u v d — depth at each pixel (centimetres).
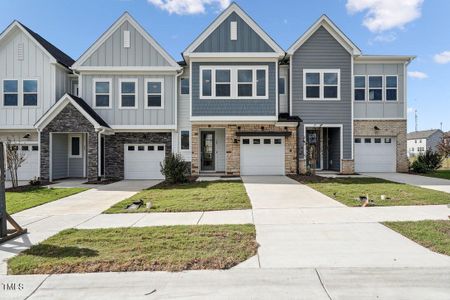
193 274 418
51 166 1537
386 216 726
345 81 1702
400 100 1786
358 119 1769
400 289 374
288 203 895
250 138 1656
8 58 1653
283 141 1659
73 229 638
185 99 1700
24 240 575
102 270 430
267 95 1598
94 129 1502
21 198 1046
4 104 1658
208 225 662
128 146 1686
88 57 1636
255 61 1596
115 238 571
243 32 1593
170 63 1644
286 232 604
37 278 410
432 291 369
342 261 456
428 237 553
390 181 1345
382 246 517
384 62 1775
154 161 1686
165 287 384
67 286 388
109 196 1091
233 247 514
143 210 830
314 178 1463
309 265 443
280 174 1653
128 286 387
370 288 377
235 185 1249
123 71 1641
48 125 1508
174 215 771
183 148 1692
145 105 1658
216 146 1791
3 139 1688
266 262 455
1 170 585
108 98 1656
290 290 374
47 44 1778
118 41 1639
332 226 645
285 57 1712
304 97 1692
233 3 1584
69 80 1784
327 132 1853
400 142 1786
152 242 543
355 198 948
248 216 745
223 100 1595
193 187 1223
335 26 1678
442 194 990
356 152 1786
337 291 370
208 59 1593
